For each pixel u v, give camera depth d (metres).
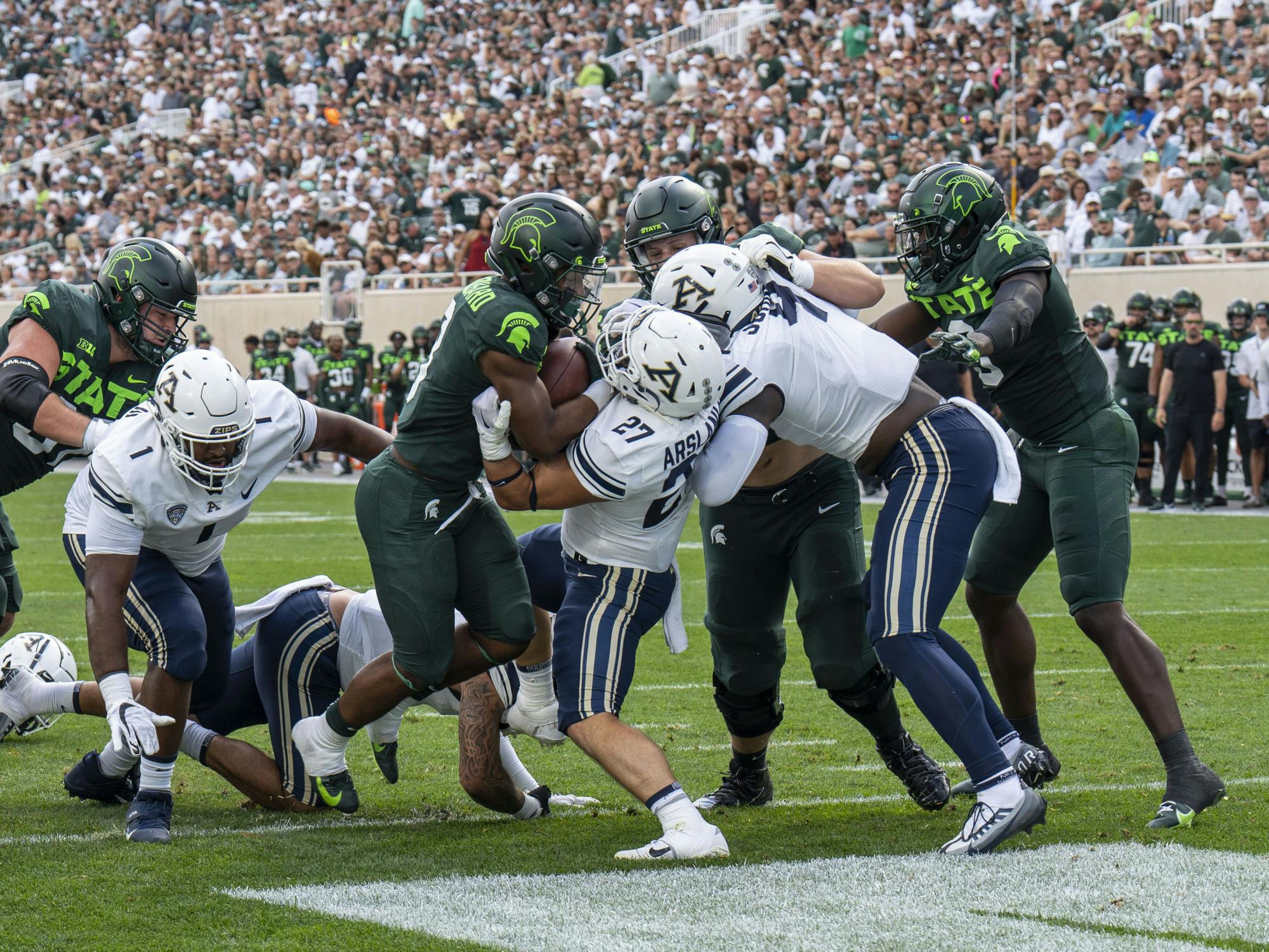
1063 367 7.24
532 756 8.95
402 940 5.24
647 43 38.38
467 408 6.64
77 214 41.59
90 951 5.15
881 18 33.31
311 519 21.94
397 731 7.68
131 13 50.16
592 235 6.60
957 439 6.79
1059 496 7.27
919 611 6.56
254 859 6.44
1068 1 32.50
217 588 7.33
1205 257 24.69
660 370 6.22
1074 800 7.42
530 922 5.45
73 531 7.21
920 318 7.65
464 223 32.19
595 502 6.49
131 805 7.18
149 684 6.89
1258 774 7.86
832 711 9.96
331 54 44.28
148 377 7.84
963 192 7.22
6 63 50.62
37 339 7.45
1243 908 5.55
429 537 6.84
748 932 5.30
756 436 6.45
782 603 7.50
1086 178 26.77
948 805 7.50
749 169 28.30
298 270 34.22
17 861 6.39
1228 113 26.69
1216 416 21.09
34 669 8.54
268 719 7.61
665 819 6.45
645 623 6.82
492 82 39.78
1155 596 14.32
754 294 6.66
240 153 40.66
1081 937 5.21
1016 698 7.94
